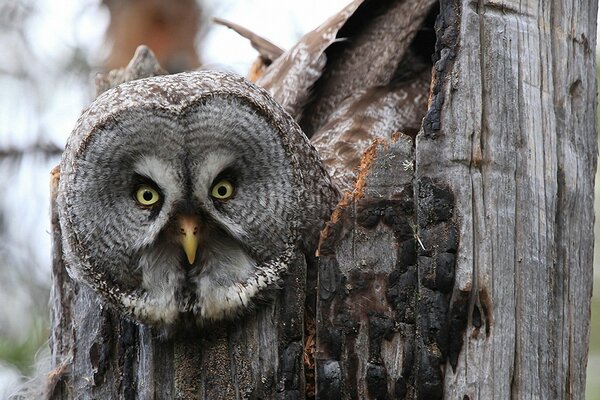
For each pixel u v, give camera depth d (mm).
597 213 13789
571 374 8367
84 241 8516
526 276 8133
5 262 14258
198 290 8477
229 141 8406
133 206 8555
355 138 10883
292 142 8750
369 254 8273
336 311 8242
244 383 8383
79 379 8820
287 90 11523
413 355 8102
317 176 9055
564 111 8570
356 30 11617
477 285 8023
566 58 8633
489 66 8289
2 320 13477
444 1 8406
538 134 8359
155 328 8516
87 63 15883
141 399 8477
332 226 8320
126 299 8547
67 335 9242
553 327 8281
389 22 11352
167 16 17234
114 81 11750
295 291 8500
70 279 9242
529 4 8508
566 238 8469
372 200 8312
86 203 8469
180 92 8375
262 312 8477
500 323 8008
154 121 8289
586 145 8797
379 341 8172
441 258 8047
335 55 11625
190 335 8484
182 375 8438
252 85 8812
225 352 8461
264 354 8406
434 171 8195
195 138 8336
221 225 8492
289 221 8609
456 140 8164
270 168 8578
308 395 8430
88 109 8633
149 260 8516
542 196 8297
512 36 8383
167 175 8406
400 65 11227
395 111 11109
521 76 8367
